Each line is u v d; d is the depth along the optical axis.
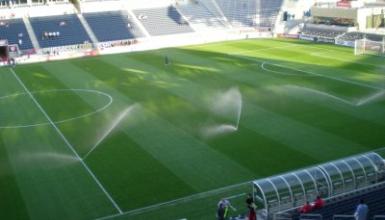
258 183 22.25
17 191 25.34
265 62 55.47
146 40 71.94
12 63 60.34
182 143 31.11
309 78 47.12
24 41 67.25
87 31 71.81
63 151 30.48
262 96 41.28
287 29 76.06
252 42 70.62
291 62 55.00
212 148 30.14
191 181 25.84
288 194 22.08
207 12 81.19
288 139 31.30
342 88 43.12
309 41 69.88
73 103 40.97
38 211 23.28
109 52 66.44
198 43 71.31
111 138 32.44
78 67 56.69
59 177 26.81
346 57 57.06
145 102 40.53
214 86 45.25
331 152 29.06
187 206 23.41
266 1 80.69
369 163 23.94
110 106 39.72
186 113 37.19
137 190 25.06
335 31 70.62
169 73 51.44
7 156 29.95
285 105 38.53
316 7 74.88
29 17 72.94
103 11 77.06
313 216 18.73
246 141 31.14
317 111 36.81
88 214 22.91
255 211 21.14
